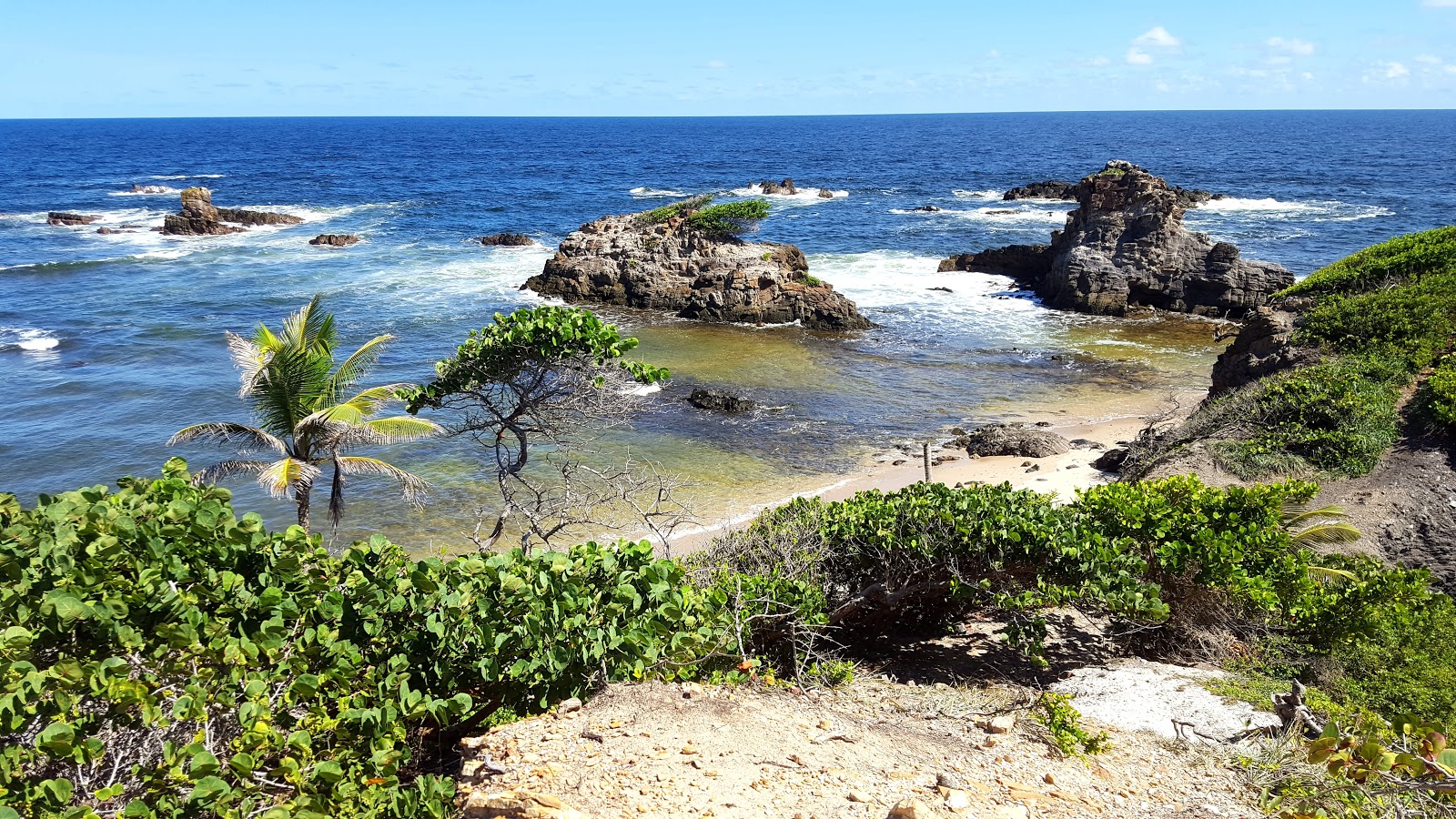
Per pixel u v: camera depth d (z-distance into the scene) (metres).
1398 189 101.19
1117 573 12.31
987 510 13.35
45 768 6.49
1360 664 12.05
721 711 8.05
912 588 13.05
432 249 67.00
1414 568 16.36
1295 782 8.07
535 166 148.12
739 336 44.34
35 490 25.94
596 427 17.42
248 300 49.75
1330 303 27.41
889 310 49.09
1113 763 8.45
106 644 7.20
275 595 7.68
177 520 8.41
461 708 8.02
